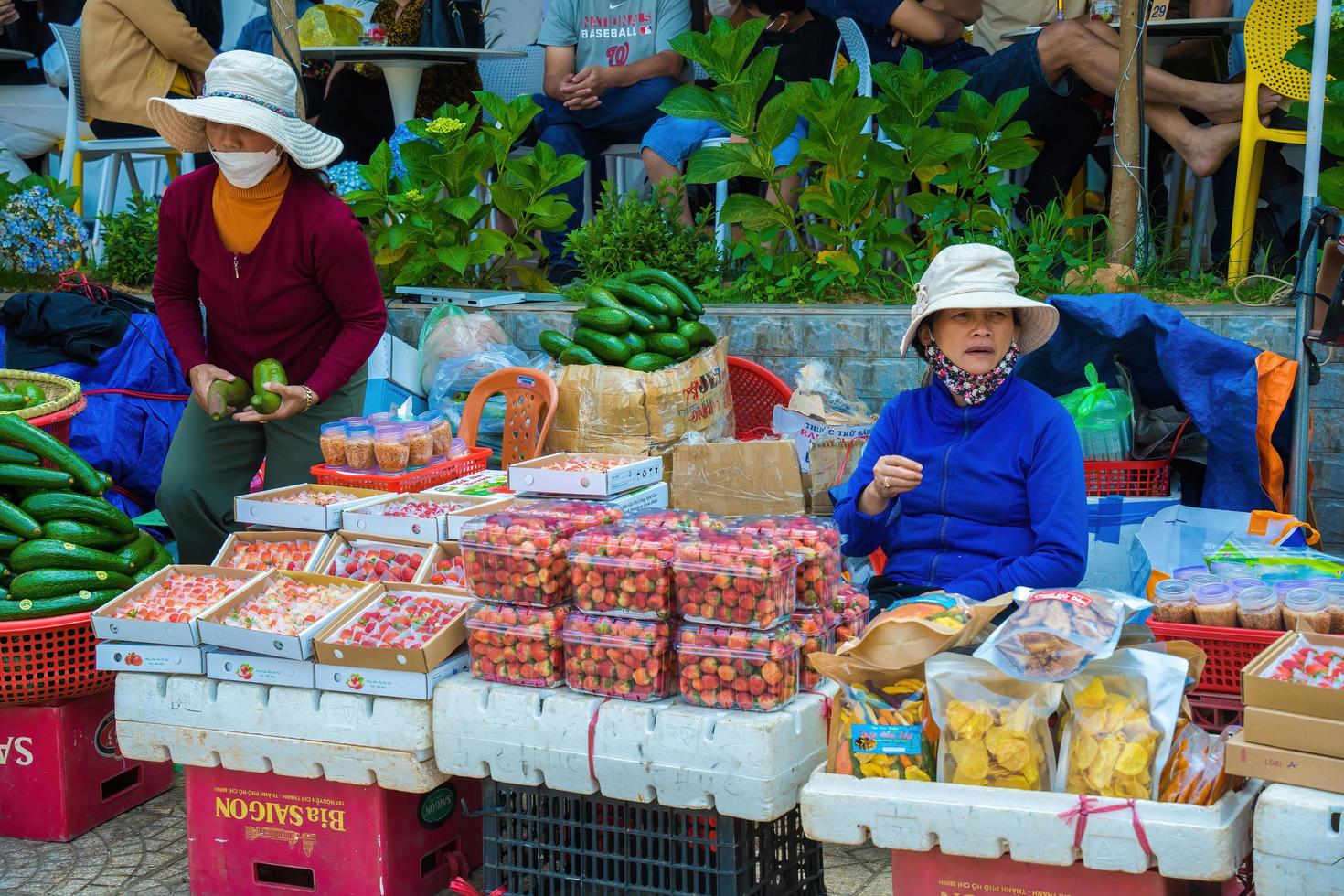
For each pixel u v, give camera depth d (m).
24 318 5.50
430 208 6.27
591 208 7.61
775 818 2.74
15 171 8.42
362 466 3.96
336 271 4.06
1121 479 4.31
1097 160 7.68
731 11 7.64
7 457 3.78
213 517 4.34
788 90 5.88
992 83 6.54
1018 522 3.46
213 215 4.04
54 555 3.58
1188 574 3.52
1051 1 7.71
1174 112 6.28
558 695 2.88
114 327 5.52
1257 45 5.70
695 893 2.82
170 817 3.77
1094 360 4.50
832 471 4.62
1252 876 2.60
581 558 2.85
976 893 2.48
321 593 3.33
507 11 8.90
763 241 6.21
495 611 2.95
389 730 3.03
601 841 3.02
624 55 7.43
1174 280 5.92
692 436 4.69
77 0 8.73
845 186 5.87
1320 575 3.44
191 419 4.32
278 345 4.21
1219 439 4.22
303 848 3.19
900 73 5.95
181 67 7.56
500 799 3.02
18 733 3.59
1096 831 2.34
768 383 5.34
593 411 4.67
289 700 3.11
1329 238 3.95
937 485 3.50
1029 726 2.48
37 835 3.62
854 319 5.46
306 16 7.18
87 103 7.50
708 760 2.71
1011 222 6.54
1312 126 4.00
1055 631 2.46
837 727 2.63
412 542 3.52
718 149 6.06
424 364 5.58
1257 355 4.17
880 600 3.51
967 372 3.43
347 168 6.66
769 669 2.72
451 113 6.35
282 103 3.95
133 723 3.26
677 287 4.99
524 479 3.72
